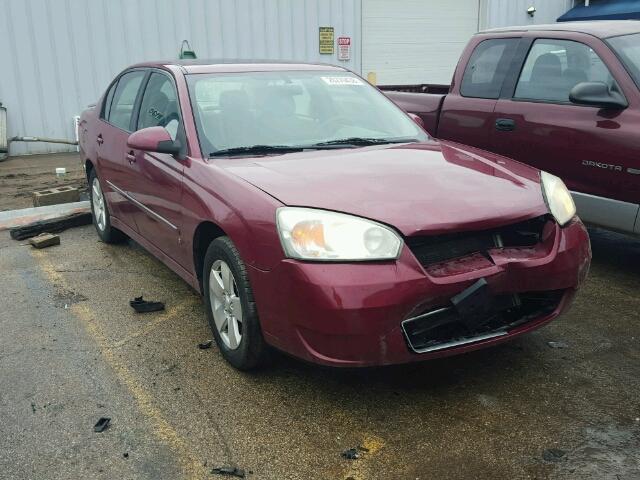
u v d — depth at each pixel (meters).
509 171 3.42
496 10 14.65
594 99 4.45
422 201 2.89
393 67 13.68
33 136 10.00
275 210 2.85
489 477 2.47
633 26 4.96
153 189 4.05
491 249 2.92
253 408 2.98
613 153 4.39
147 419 2.90
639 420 2.83
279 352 3.23
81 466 2.58
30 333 3.83
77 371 3.35
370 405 2.99
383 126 4.20
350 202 2.84
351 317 2.60
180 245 3.75
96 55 10.21
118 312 4.12
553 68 5.02
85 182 8.05
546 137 4.87
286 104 4.07
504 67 5.39
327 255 2.67
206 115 3.84
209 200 3.28
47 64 9.88
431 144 3.95
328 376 3.25
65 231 6.09
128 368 3.38
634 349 3.52
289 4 11.80
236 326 3.24
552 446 2.66
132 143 3.72
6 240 5.77
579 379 3.19
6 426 2.86
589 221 4.67
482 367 3.32
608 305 4.15
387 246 2.67
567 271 3.04
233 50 11.39
